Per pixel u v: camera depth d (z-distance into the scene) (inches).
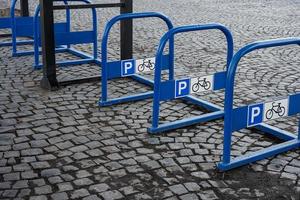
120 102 228.8
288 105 171.5
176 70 294.0
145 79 260.4
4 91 245.8
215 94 245.8
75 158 169.5
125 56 277.9
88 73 283.1
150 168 162.6
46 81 248.1
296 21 499.2
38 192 146.0
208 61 318.3
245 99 238.7
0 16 453.4
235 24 474.0
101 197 143.6
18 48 353.7
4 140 184.1
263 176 158.4
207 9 597.6
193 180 154.7
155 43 377.1
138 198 143.2
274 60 322.0
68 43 292.0
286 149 175.9
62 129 195.8
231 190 149.1
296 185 153.1
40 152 173.9
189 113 217.6
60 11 538.9
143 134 192.1
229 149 159.9
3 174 157.2
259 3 669.3
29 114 212.5
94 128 197.5
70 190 147.4
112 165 164.4
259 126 195.2
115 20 220.7
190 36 405.7
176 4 650.2
